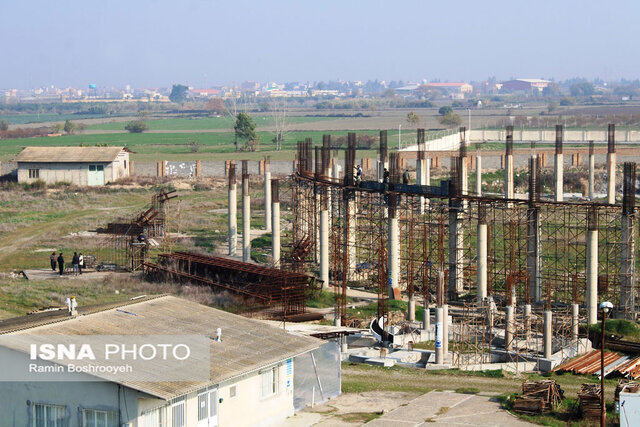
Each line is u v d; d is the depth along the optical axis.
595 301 61.44
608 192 94.69
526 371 54.03
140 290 74.19
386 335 60.69
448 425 42.38
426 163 118.62
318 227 89.44
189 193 142.12
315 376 47.12
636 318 64.75
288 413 43.28
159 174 160.00
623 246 65.69
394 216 72.19
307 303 71.88
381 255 72.62
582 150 154.88
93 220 113.06
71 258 89.69
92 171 145.50
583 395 43.81
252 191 144.50
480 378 52.25
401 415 43.97
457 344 59.97
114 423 35.53
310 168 100.12
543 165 152.00
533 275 71.00
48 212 121.94
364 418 43.62
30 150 146.88
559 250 87.12
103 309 45.66
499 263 81.06
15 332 39.59
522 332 60.25
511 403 46.00
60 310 47.56
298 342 44.78
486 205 74.00
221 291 72.12
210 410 38.16
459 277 74.38
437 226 75.81
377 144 198.88
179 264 80.25
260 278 70.56
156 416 35.81
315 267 85.94
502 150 164.88
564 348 57.31
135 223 89.00
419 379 52.03
